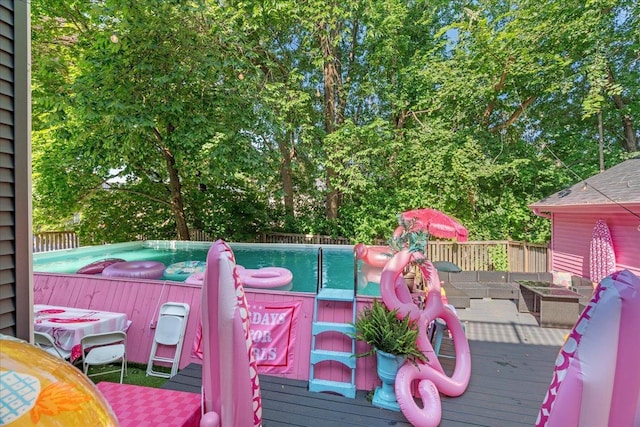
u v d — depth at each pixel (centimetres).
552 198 912
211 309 208
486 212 1154
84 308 466
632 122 1144
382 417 302
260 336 393
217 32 877
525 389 354
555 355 446
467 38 1129
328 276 738
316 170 1361
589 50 966
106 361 353
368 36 1188
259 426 213
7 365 115
